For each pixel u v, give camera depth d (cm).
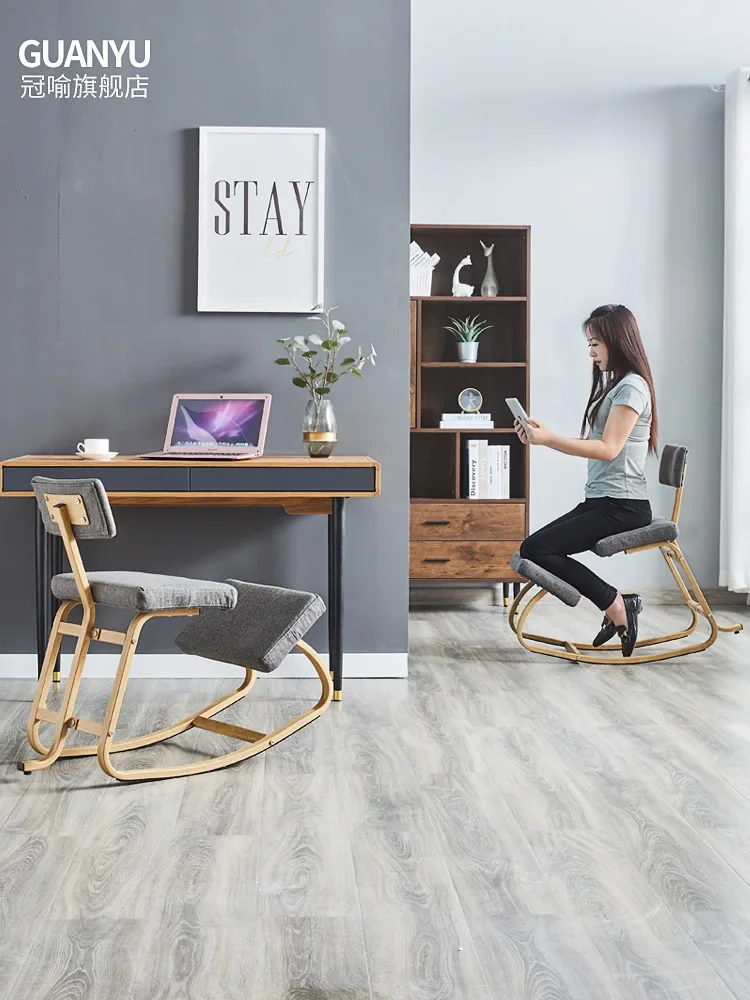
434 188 509
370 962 163
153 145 351
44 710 264
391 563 361
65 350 353
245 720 302
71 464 315
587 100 511
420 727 296
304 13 352
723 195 515
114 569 359
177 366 355
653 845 211
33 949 166
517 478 506
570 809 231
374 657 360
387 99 355
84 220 352
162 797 238
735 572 502
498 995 153
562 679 357
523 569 384
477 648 411
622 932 173
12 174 350
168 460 321
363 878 194
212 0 351
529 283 489
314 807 232
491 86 508
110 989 154
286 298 354
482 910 181
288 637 271
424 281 493
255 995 153
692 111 513
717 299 518
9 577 356
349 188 355
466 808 231
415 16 505
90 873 196
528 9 507
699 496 521
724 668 375
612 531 386
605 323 389
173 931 173
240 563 361
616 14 510
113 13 349
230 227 352
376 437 359
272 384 357
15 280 352
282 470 315
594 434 394
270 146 351
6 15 348
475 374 510
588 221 513
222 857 204
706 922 177
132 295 354
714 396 520
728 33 512
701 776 254
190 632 288
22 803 233
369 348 358
